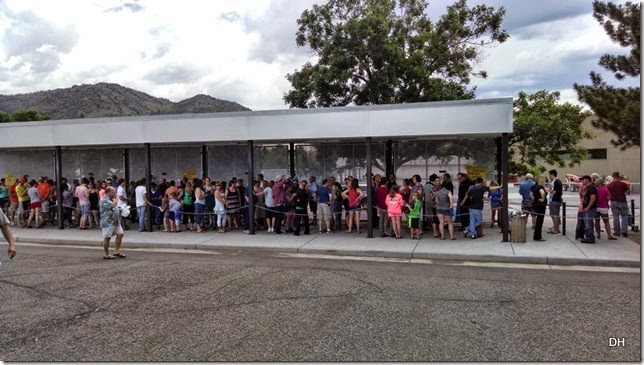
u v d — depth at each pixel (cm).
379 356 504
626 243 1198
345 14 2452
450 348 525
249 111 1423
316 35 2420
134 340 562
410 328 594
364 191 1605
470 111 1234
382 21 2214
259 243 1285
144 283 853
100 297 758
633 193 3572
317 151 1653
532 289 795
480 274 926
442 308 682
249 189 1453
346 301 721
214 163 1742
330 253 1184
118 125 1552
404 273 935
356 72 2292
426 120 1267
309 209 1638
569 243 1205
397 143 1577
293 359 498
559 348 522
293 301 722
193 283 850
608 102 1458
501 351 515
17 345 552
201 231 1521
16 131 1656
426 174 1558
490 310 670
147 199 1548
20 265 1050
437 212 1309
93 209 1662
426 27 2397
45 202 1716
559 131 2373
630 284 830
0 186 1827
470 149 1523
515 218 1226
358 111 1323
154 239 1385
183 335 577
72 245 1397
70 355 519
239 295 762
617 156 4862
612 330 579
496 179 1598
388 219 1415
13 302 736
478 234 1325
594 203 1179
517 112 2608
